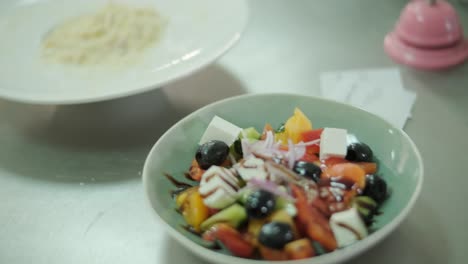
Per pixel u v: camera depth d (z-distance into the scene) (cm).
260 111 60
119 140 65
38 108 70
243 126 60
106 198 59
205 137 56
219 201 50
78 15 79
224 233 49
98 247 55
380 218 50
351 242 48
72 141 65
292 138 56
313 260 45
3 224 57
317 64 74
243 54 77
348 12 84
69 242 55
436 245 52
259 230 49
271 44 78
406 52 72
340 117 58
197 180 55
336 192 50
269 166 52
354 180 51
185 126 57
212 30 72
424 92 68
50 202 59
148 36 73
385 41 76
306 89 70
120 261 53
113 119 67
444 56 71
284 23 82
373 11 84
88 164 62
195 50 69
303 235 49
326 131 54
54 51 73
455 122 64
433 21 71
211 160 54
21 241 56
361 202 50
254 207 49
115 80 67
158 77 64
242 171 52
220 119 57
